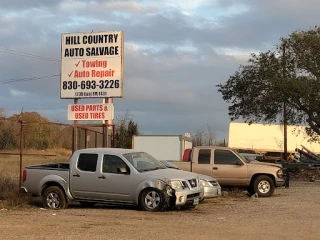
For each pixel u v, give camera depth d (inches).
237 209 581.9
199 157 781.9
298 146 2217.0
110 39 829.2
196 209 577.0
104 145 822.5
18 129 939.3
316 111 1275.8
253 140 2256.4
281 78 1248.8
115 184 557.6
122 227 422.3
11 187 643.5
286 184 957.8
